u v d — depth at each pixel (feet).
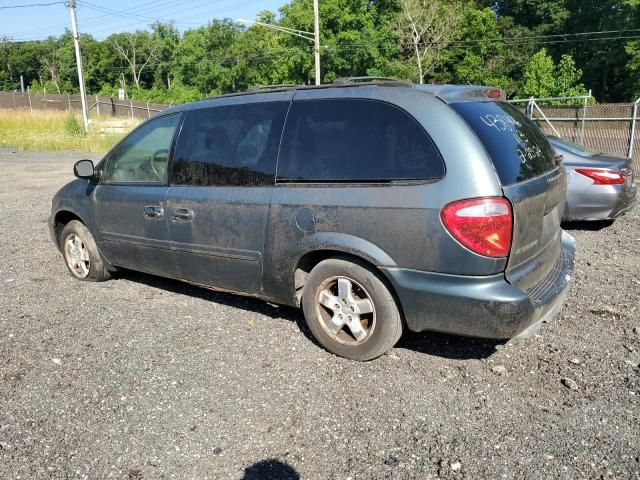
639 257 21.15
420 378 12.32
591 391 11.63
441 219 11.19
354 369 12.76
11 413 11.23
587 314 15.64
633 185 26.02
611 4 189.67
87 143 83.10
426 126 11.68
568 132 54.19
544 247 12.92
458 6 182.60
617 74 189.57
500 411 11.02
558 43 204.23
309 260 13.53
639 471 9.24
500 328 11.22
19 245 24.50
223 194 14.49
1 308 16.80
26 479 9.36
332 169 12.75
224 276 14.97
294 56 169.78
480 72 180.65
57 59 346.54
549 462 9.50
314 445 10.12
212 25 231.09
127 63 321.93
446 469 9.41
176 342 14.30
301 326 15.16
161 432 10.57
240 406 11.37
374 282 12.36
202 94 229.45
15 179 47.80
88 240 18.62
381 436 10.32
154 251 16.46
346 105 12.88
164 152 16.06
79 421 10.94
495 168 11.22
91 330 15.12
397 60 168.25
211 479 9.32
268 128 13.99
